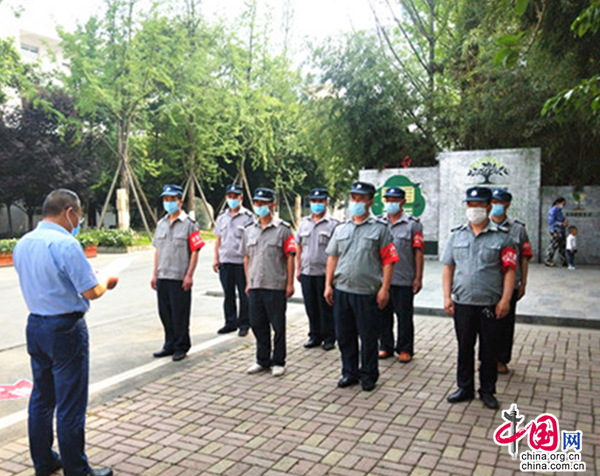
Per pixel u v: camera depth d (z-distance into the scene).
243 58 25.92
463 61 13.38
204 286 10.78
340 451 3.38
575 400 4.22
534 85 11.21
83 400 3.04
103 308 8.58
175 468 3.18
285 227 5.00
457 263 4.21
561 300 8.08
